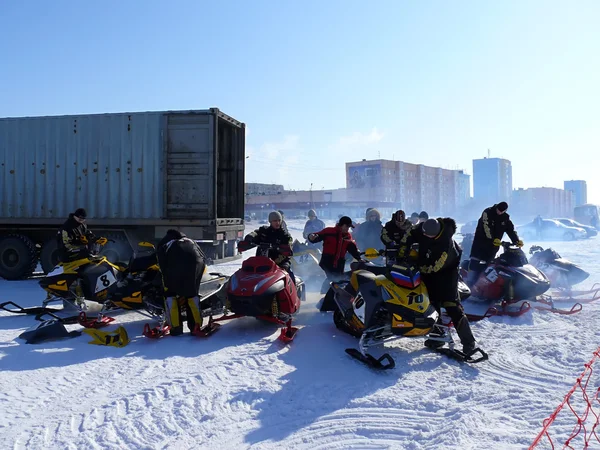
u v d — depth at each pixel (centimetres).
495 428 380
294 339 621
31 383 479
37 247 1265
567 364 529
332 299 702
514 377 492
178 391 453
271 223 740
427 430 381
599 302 858
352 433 379
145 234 1124
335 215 9069
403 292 524
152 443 361
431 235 526
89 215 1148
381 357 512
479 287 809
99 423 393
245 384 470
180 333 642
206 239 1074
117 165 1127
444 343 585
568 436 363
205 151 1078
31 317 762
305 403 431
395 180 10044
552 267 921
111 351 579
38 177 1184
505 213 805
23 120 1191
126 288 669
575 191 13525
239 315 650
